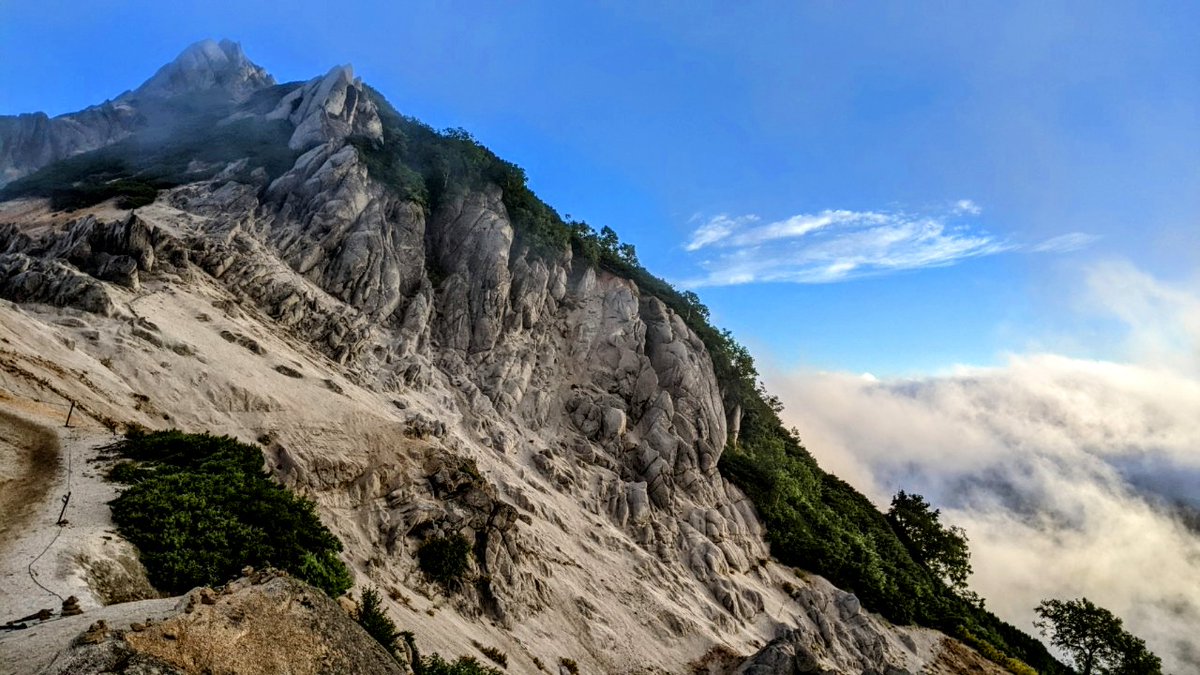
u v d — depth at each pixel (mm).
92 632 9992
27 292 33812
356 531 31625
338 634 12828
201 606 11617
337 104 68562
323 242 52781
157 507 19109
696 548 53656
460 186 68312
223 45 107375
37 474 20844
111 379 30203
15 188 63594
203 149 68562
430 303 57000
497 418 52906
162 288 39344
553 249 70562
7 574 14000
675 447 61531
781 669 38875
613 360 66125
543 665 32125
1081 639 74750
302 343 44594
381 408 42125
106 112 86250
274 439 32688
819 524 76125
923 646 64000
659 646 40031
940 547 96250
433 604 30609
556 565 40281
